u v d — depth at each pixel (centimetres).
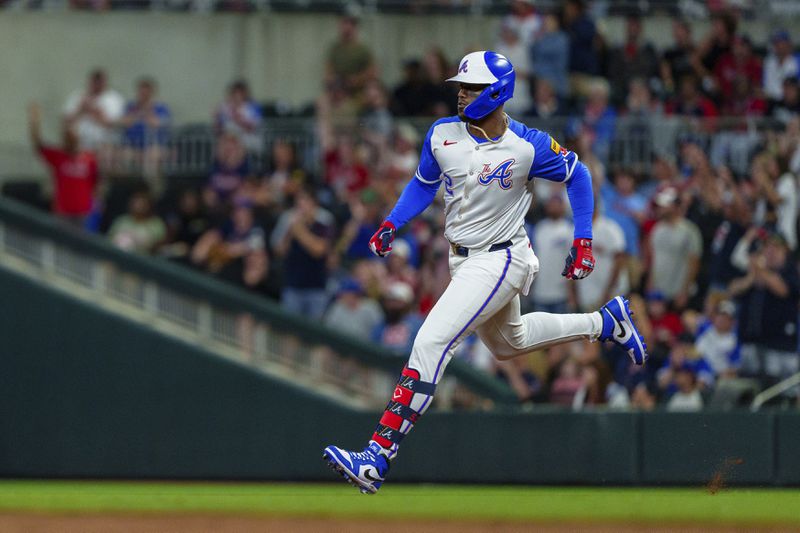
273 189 4553
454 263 2241
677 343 4019
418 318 4303
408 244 4450
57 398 4197
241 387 4122
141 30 5409
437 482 3922
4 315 4222
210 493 3828
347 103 4912
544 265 4184
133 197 4588
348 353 4088
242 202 4519
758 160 4275
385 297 4300
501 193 2175
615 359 4041
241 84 4888
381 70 5447
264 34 5444
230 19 5438
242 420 4119
